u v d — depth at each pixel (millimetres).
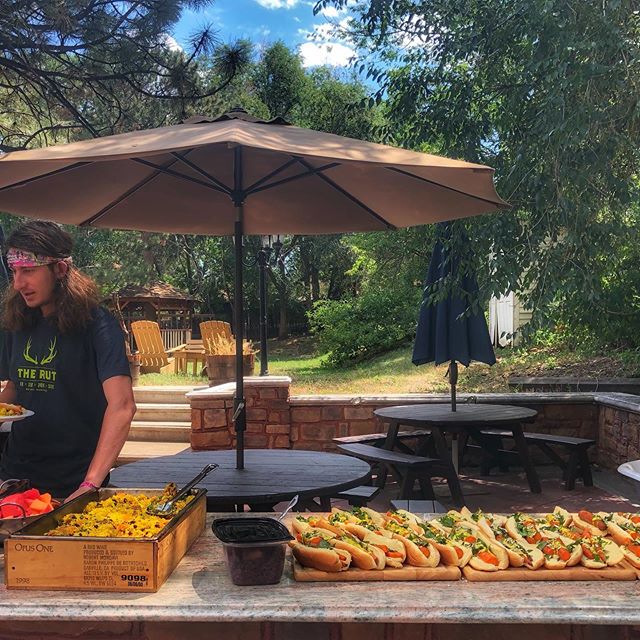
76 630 1770
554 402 7008
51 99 10266
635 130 5266
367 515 2152
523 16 5176
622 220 5613
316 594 1620
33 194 3619
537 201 5012
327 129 25719
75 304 2412
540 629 1737
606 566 1773
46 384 2500
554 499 5820
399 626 1747
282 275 32875
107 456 2281
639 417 6055
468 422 5406
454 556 1764
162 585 1671
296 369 18297
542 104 4902
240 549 1661
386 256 16641
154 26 9336
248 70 11203
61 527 1754
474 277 5719
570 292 5160
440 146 6418
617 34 4734
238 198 3523
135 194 4074
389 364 15727
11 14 8219
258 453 4039
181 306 23750
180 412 8609
